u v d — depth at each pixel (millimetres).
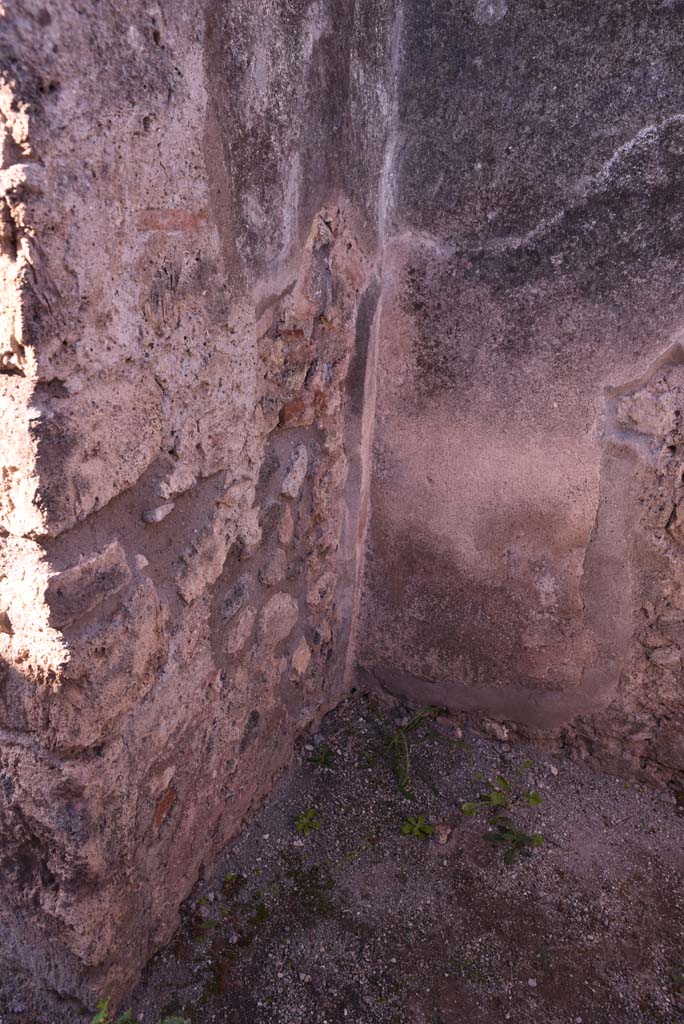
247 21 1497
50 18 1122
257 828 2199
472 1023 1780
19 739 1455
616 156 2010
